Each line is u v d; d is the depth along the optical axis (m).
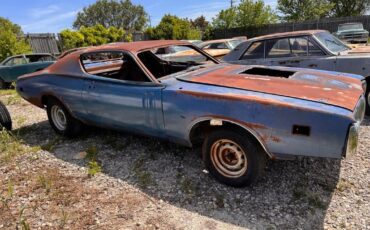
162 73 4.67
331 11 37.69
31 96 4.91
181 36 29.44
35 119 6.23
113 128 4.09
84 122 4.46
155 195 3.15
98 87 3.93
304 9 29.83
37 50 20.34
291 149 2.70
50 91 4.54
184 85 3.30
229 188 3.16
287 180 3.23
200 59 4.84
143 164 3.80
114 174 3.63
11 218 2.91
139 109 3.54
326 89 2.98
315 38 5.37
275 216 2.70
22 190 3.40
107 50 4.00
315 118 2.54
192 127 3.18
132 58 3.71
